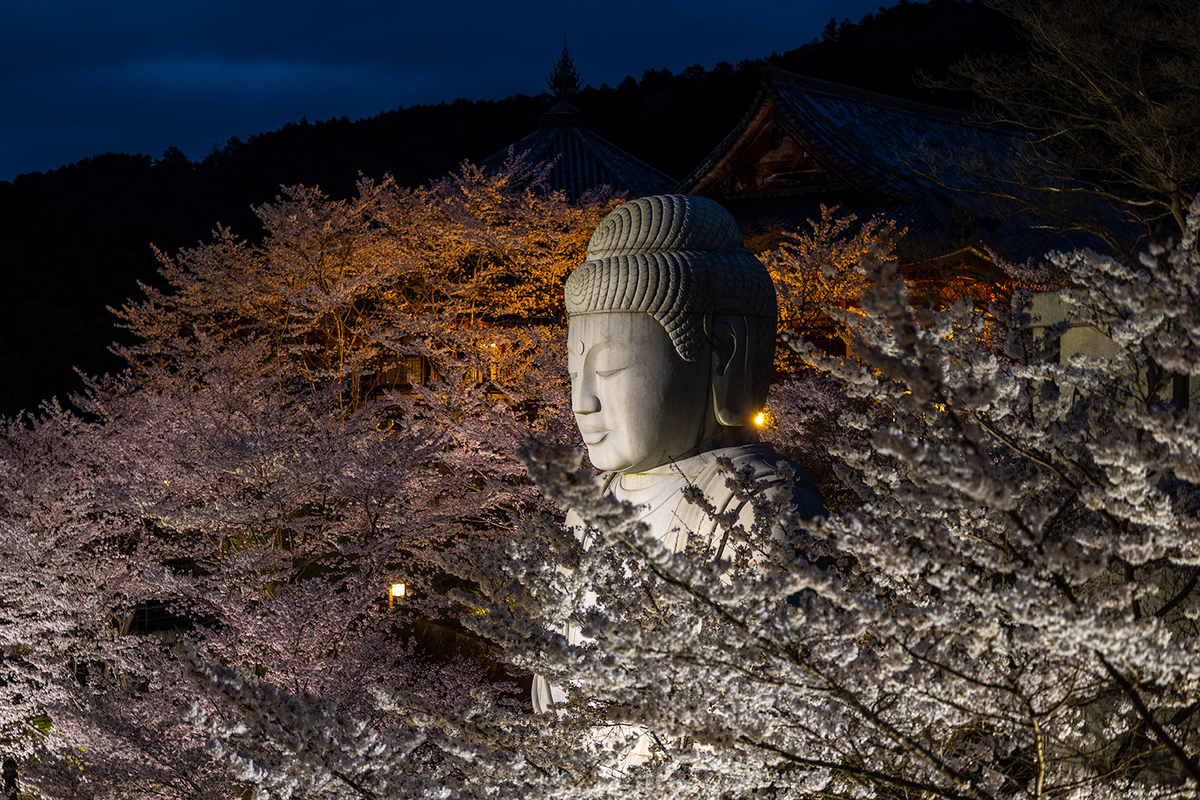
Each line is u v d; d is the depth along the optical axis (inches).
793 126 932.0
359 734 97.0
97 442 537.3
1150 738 113.4
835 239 861.8
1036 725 88.8
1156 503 81.9
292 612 314.8
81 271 1535.4
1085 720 124.7
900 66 1705.2
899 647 86.9
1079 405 126.1
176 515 377.7
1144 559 82.4
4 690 385.7
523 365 617.9
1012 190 666.8
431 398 534.0
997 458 149.9
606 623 88.7
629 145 1717.5
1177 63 456.1
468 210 710.5
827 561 156.6
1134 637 76.5
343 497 396.2
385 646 340.5
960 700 90.7
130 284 1526.8
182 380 690.8
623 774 117.0
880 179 888.9
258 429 390.3
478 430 477.4
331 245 688.4
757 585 84.0
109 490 403.9
